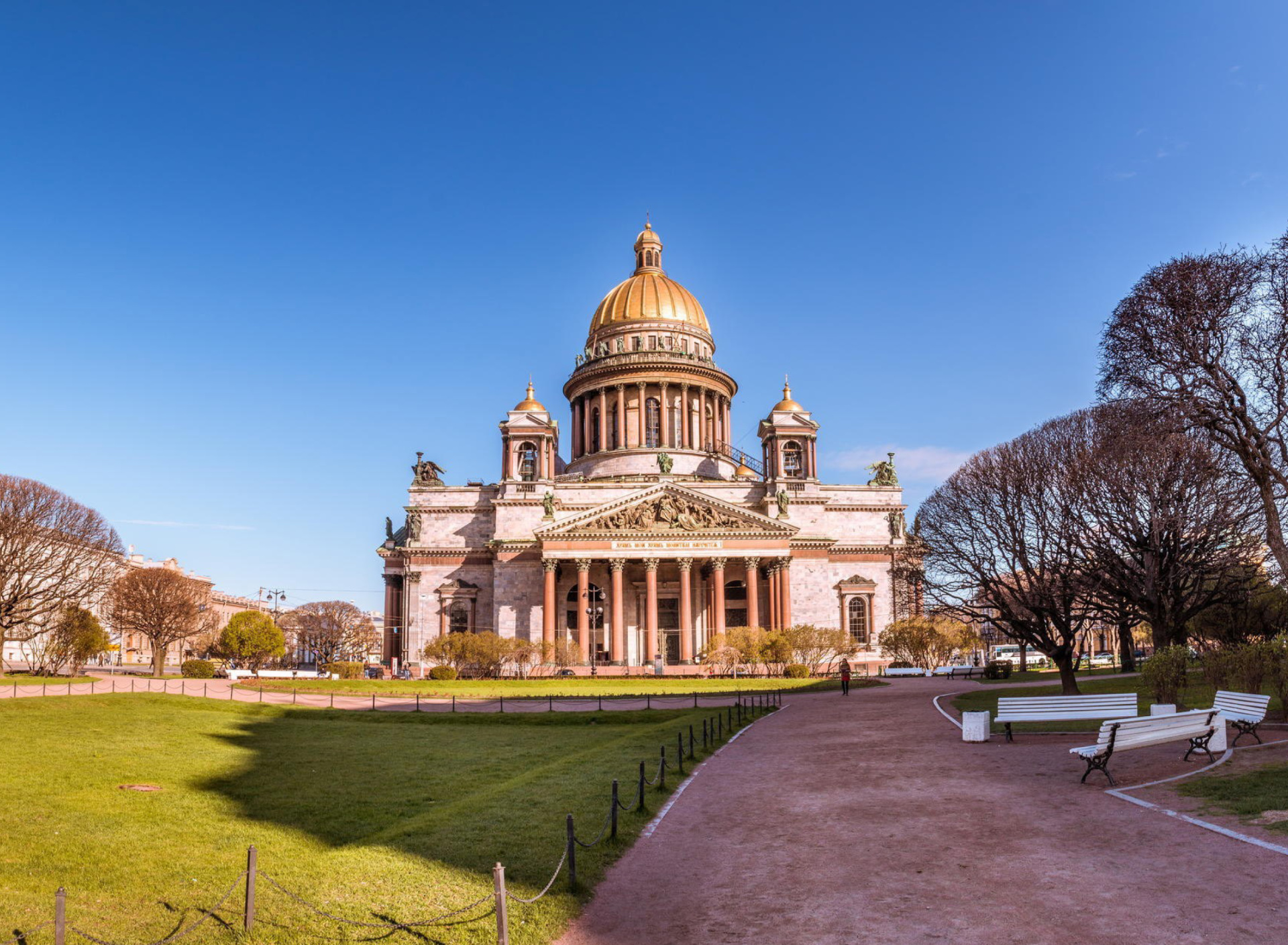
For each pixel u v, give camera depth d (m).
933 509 77.81
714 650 105.12
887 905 16.83
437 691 80.62
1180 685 39.88
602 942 15.66
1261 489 44.16
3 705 51.28
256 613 125.88
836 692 77.88
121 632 130.50
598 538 116.00
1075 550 63.84
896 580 121.44
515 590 122.25
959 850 20.17
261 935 15.77
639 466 137.62
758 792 28.36
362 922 16.12
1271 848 18.33
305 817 26.23
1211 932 14.50
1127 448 52.19
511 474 128.62
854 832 22.39
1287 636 36.53
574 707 64.94
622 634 114.50
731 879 18.94
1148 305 46.12
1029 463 66.62
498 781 33.00
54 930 15.72
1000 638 151.12
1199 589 63.66
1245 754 28.28
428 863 19.92
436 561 127.88
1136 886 16.84
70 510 105.62
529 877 18.86
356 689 82.12
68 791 28.69
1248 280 44.03
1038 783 26.94
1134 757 30.02
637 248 155.75
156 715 51.50
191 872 19.75
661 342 144.38
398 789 31.39
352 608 172.12
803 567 125.44
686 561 115.94
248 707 59.00
